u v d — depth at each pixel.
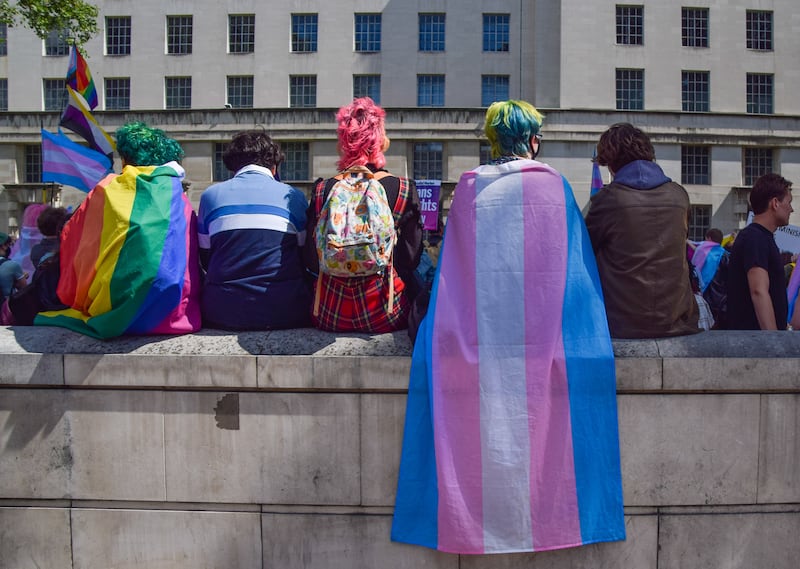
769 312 3.62
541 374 2.97
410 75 32.72
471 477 2.95
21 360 3.22
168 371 3.17
